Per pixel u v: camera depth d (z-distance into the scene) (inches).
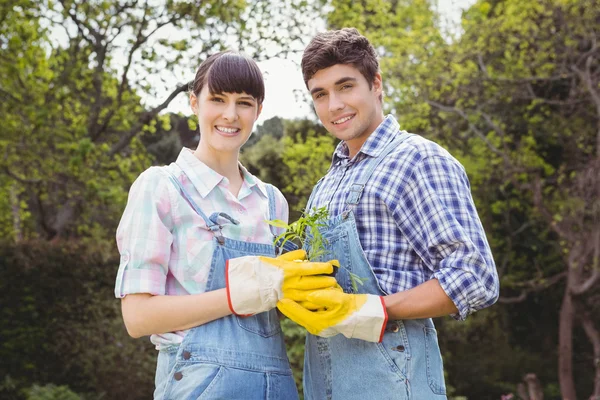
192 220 73.5
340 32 80.6
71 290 323.0
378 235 74.9
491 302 70.4
